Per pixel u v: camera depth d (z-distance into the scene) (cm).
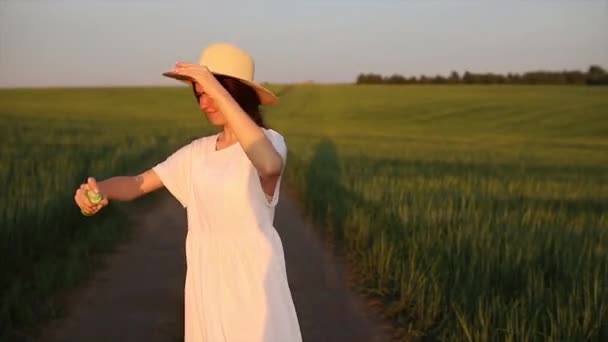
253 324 292
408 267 777
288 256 995
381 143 3747
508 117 5828
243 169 291
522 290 659
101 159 1781
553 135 4856
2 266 736
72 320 664
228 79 302
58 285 751
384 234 911
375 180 1567
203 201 295
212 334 294
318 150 2766
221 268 295
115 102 7544
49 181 1167
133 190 311
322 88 8438
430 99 7112
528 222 1023
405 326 673
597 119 5512
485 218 1038
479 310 572
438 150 3347
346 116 6153
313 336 647
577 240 881
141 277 838
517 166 2558
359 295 788
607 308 580
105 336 621
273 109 6581
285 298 298
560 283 670
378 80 11344
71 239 950
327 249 1046
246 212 292
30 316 639
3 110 6131
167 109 6925
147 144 2502
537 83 10231
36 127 3903
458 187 1597
